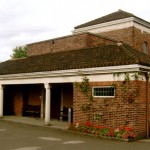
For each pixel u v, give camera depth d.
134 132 14.59
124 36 26.05
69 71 17.67
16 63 26.27
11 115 26.59
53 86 23.84
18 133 16.16
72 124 17.25
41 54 26.20
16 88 27.02
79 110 17.09
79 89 17.20
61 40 24.88
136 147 12.42
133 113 14.69
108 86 15.82
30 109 25.50
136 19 25.84
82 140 14.09
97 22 28.05
